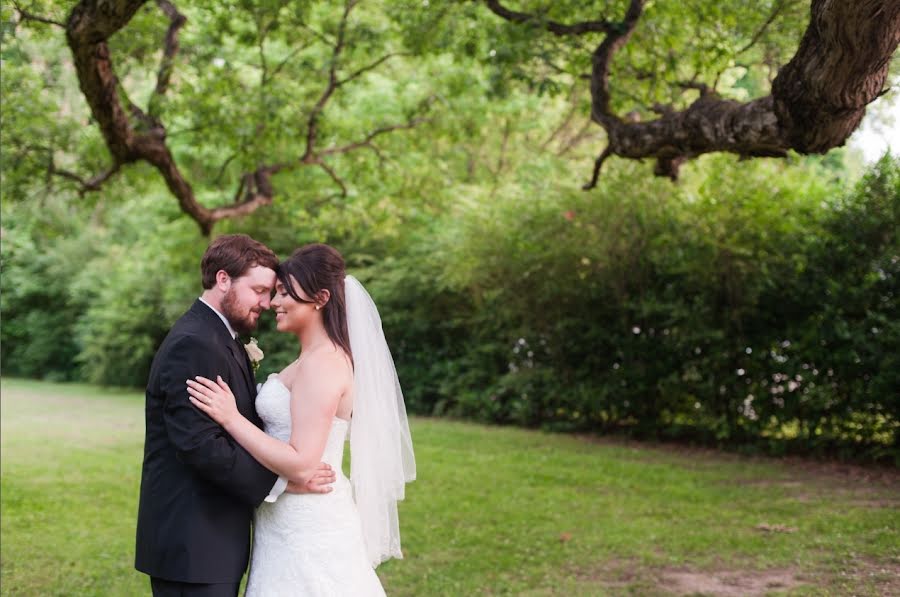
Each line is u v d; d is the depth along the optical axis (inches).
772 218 412.2
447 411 622.5
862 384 387.9
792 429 439.2
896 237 379.2
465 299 609.3
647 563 225.0
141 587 210.2
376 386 137.3
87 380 957.8
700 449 442.6
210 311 126.6
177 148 634.2
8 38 279.1
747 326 433.7
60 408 682.2
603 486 337.4
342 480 132.0
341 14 452.4
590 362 502.9
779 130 189.9
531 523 273.1
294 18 411.2
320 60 475.2
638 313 466.9
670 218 445.1
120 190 484.7
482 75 494.6
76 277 958.4
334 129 488.7
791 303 415.2
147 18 362.3
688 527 263.7
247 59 557.9
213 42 387.5
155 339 848.3
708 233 426.3
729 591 198.7
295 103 437.4
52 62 398.6
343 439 132.0
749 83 354.0
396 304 637.9
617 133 245.8
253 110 385.1
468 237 529.7
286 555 125.0
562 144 757.9
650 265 465.7
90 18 236.7
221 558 122.1
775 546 235.5
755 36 270.4
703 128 211.6
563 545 244.5
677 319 448.1
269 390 128.9
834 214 395.9
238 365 126.7
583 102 350.0
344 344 132.4
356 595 127.0
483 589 205.3
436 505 300.2
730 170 420.2
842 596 186.7
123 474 377.1
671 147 229.1
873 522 256.5
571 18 309.7
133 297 854.5
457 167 754.8
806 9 256.5
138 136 344.8
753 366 427.8
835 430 402.6
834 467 379.2
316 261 130.6
